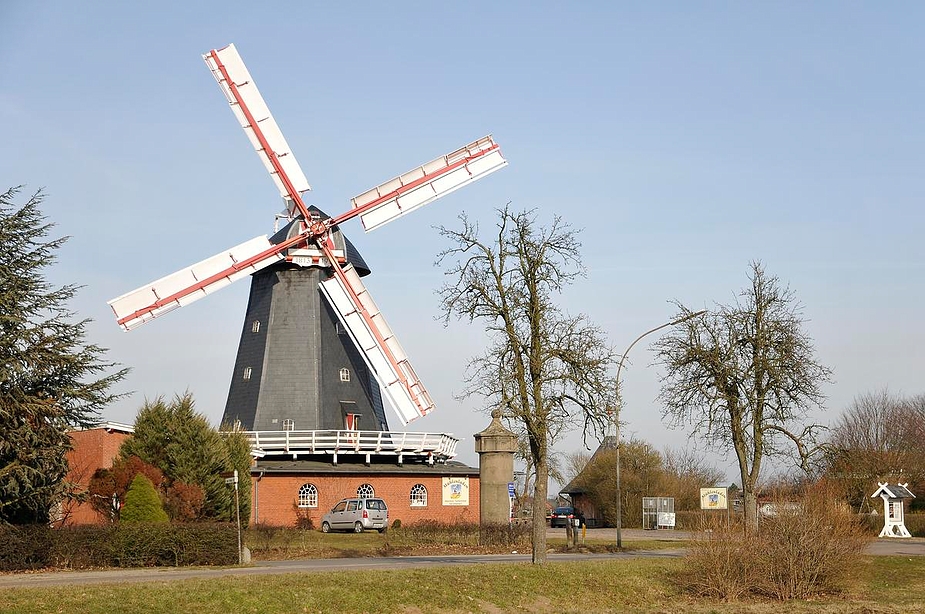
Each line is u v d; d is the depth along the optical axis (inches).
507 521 1936.5
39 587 999.6
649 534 2642.7
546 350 1326.3
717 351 1672.0
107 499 1717.5
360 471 2336.4
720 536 1223.5
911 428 3634.4
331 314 2356.1
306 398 2281.0
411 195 2110.0
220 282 2085.4
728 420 1689.2
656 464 3494.1
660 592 1219.9
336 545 1774.1
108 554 1369.3
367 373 2416.3
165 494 1754.4
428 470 2423.7
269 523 2112.5
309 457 2380.7
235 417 2322.8
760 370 1643.7
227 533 1433.3
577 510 3865.7
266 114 2196.1
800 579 1205.7
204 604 946.1
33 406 1430.9
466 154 2116.1
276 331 2306.8
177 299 2017.7
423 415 2196.1
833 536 1223.5
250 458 2100.1
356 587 1074.1
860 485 2667.3
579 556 1637.6
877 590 1262.3
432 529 1873.8
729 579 1208.2
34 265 1510.8
